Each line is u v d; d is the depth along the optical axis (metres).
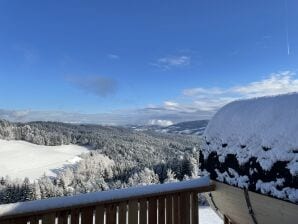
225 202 3.85
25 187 44.69
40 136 100.56
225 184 3.67
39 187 45.94
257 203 3.23
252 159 3.20
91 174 59.81
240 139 3.49
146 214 3.41
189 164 33.81
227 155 3.61
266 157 3.02
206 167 4.03
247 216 3.61
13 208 2.70
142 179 39.56
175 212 3.61
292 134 2.85
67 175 56.28
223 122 3.96
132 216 3.31
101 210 3.14
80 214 3.06
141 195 3.33
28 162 81.19
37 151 91.62
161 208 3.52
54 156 86.31
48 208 2.83
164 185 3.56
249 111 3.63
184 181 3.76
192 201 3.76
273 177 2.90
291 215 2.87
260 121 3.32
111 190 3.25
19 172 72.62
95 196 3.10
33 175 70.06
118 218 3.25
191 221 3.73
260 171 3.06
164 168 38.34
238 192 3.48
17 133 102.75
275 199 2.97
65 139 100.50
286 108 3.12
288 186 2.74
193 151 34.25
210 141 4.06
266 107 3.41
